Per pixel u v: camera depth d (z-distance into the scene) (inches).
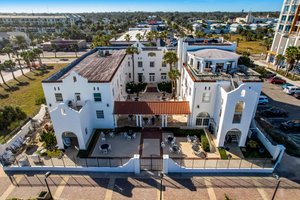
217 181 910.4
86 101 1221.1
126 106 1300.4
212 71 1334.9
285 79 2196.1
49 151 1101.7
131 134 1228.5
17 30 6993.1
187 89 1376.7
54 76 1264.8
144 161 1029.8
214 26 6855.3
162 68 2065.7
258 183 901.2
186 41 1658.5
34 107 1646.2
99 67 1487.5
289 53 2132.1
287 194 848.3
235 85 1127.6
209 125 1282.0
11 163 1016.9
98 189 878.4
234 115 1056.2
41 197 818.8
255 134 1202.0
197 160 1029.8
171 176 936.9
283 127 1290.6
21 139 1187.9
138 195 847.1
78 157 1066.1
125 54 1903.3
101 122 1298.0
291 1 2496.3
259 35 5187.0
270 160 1027.9
